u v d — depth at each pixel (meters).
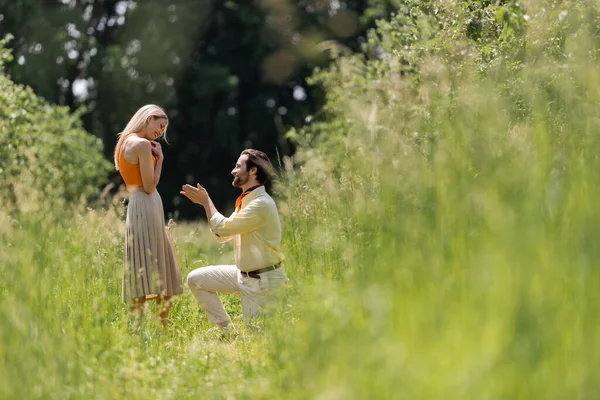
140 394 5.27
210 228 8.05
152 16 45.34
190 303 9.06
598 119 5.06
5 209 7.84
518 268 3.92
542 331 3.71
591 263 4.03
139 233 8.12
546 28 7.73
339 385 3.90
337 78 18.03
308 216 8.59
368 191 5.98
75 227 9.63
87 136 28.34
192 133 47.84
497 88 5.67
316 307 5.34
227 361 6.13
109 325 6.77
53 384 4.93
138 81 45.22
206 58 46.34
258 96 47.19
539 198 4.50
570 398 3.52
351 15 42.34
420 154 5.32
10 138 18.88
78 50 44.41
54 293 7.16
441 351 3.71
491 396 3.49
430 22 11.32
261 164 8.08
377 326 4.19
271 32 44.75
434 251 4.43
